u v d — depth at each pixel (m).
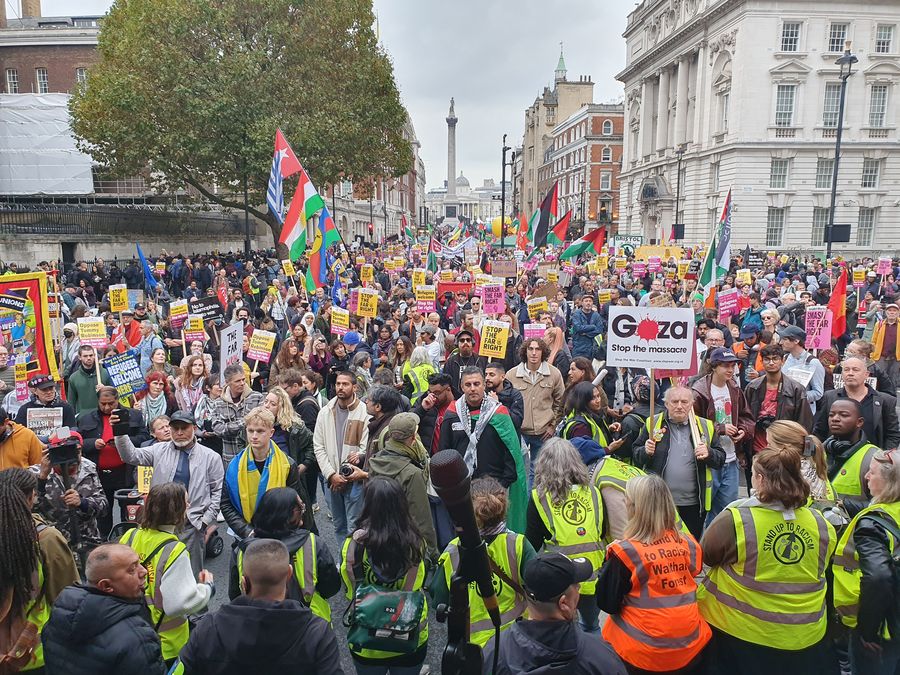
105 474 6.56
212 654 2.96
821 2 48.50
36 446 5.70
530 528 4.61
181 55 28.12
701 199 55.72
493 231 61.88
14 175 44.19
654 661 3.47
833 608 4.13
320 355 10.27
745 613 3.60
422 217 149.00
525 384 7.88
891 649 3.67
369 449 6.20
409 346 9.83
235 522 5.23
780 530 3.56
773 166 50.28
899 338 11.05
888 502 3.81
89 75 32.53
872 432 6.13
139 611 3.29
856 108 49.75
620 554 3.56
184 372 8.29
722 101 53.53
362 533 3.95
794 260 37.50
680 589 3.55
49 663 3.12
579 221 83.19
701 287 13.87
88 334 9.34
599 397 5.93
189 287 23.22
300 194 13.72
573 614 2.86
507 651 2.84
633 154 72.00
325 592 4.03
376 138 32.22
